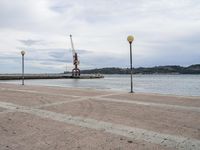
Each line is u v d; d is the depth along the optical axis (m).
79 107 8.45
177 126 5.63
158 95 12.33
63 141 4.51
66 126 5.65
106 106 8.65
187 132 5.11
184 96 11.84
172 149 4.08
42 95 12.49
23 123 5.96
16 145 4.31
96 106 8.66
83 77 103.56
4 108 8.30
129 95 12.35
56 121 6.19
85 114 7.10
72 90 15.70
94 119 6.39
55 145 4.29
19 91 15.01
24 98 11.20
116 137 4.75
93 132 5.12
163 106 8.59
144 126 5.62
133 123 5.93
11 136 4.86
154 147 4.16
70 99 10.75
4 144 4.37
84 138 4.69
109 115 6.93
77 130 5.29
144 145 4.27
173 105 8.81
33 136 4.85
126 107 8.41
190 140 4.57
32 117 6.70
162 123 5.93
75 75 102.00
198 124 5.82
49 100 10.43
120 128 5.45
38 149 4.09
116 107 8.41
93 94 12.93
